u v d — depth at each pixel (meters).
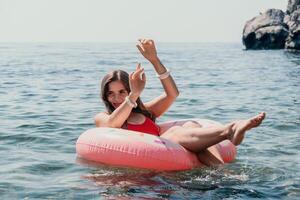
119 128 5.92
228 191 4.72
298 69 25.44
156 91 15.06
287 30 55.09
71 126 8.56
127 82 5.92
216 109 11.02
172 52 62.59
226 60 36.88
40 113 10.17
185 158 5.45
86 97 13.34
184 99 12.87
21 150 6.65
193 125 5.87
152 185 4.91
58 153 6.44
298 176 5.31
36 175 5.34
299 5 55.09
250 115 10.15
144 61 35.66
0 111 10.46
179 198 4.49
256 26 56.75
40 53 53.94
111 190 4.74
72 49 76.06
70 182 5.04
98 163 5.68
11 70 24.84
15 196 4.60
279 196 4.57
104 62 34.12
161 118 9.70
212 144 5.44
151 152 5.40
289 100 12.66
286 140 7.39
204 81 18.81
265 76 21.12
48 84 17.30
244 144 7.06
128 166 5.47
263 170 5.57
